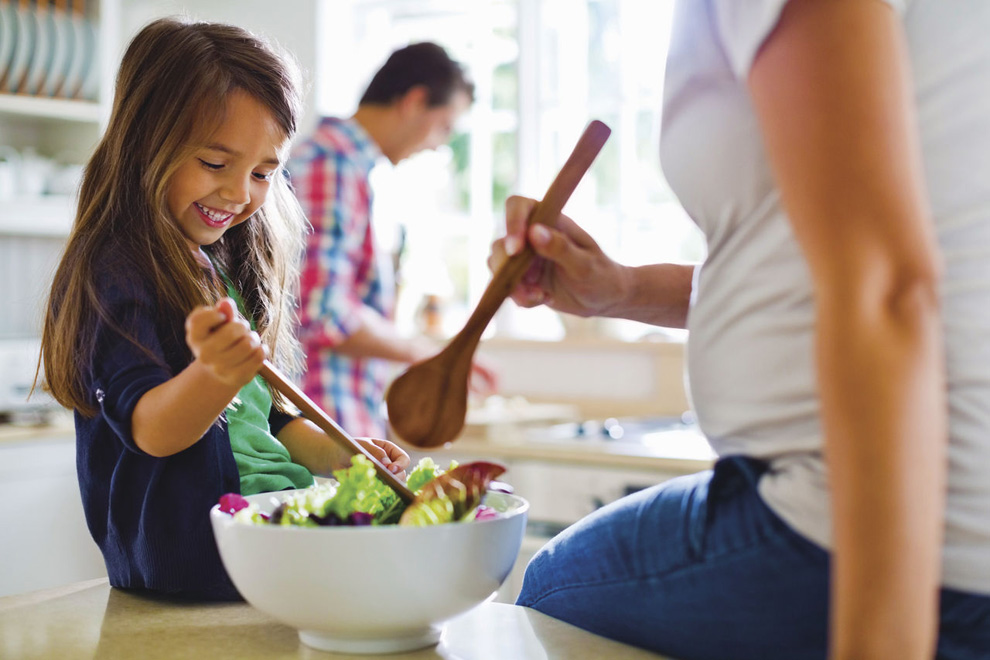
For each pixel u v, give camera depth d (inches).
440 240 140.3
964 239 22.7
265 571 26.4
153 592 36.9
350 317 90.0
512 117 135.8
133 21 133.6
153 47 41.3
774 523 24.0
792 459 24.3
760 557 24.4
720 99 24.5
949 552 22.9
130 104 40.7
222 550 27.8
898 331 18.3
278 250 49.8
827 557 23.2
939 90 22.6
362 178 92.7
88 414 37.3
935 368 18.5
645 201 128.6
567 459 93.2
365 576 25.9
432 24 139.3
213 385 31.4
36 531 102.7
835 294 18.6
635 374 123.1
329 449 44.6
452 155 138.9
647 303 36.9
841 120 19.0
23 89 116.1
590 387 126.2
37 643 29.8
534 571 33.4
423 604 26.7
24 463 101.6
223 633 30.8
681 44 25.0
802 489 23.5
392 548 25.8
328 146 91.0
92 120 120.6
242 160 40.6
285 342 50.5
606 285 35.5
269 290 48.9
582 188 132.0
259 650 28.7
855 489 18.3
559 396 128.0
